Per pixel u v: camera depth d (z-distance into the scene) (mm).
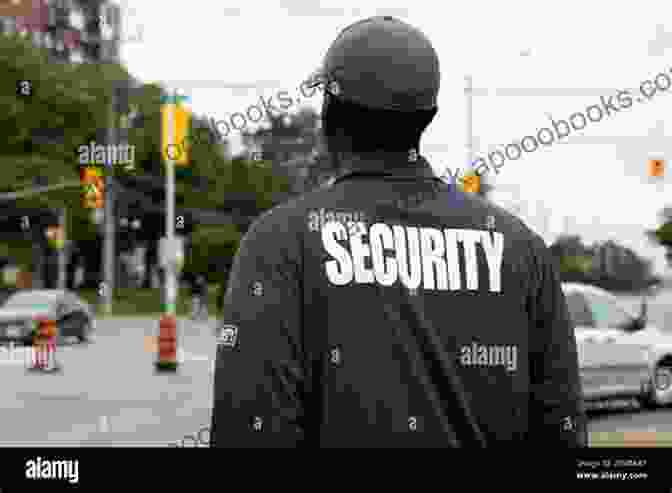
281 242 1681
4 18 44438
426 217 1744
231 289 1699
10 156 42969
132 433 9461
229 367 1643
